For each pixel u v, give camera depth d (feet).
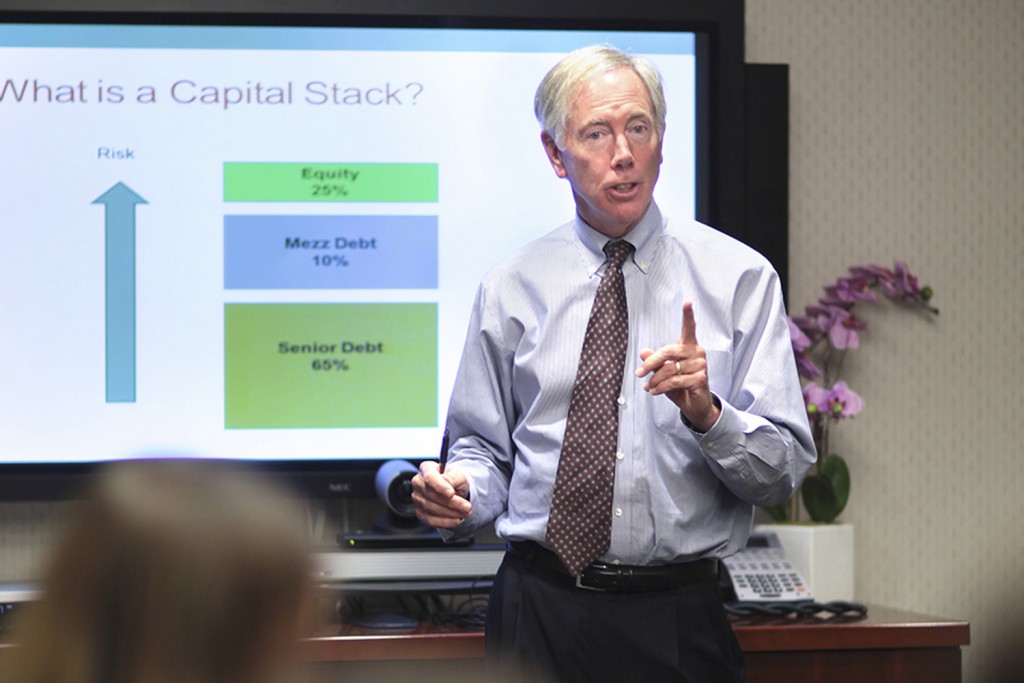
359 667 17.20
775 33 22.63
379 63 20.81
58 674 4.33
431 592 19.06
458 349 20.89
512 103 20.95
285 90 20.68
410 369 20.83
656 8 21.03
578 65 14.02
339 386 20.70
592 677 13.92
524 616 14.10
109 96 20.42
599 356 14.17
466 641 17.31
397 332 20.83
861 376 22.72
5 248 20.21
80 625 4.35
